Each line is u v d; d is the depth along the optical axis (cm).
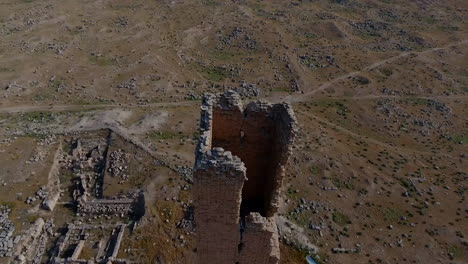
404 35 12394
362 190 6141
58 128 7162
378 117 8481
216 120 2533
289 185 6056
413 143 7806
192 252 4981
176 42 10750
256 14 12712
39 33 10475
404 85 9738
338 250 5112
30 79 8631
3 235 5116
